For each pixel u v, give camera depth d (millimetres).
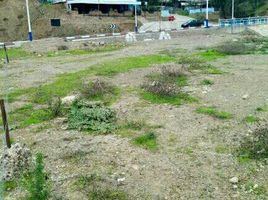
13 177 7617
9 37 52469
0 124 10836
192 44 29156
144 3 71812
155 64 18875
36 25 54094
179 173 7723
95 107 11625
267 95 13000
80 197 6902
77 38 36250
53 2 60719
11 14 55188
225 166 7957
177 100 12484
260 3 72688
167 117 10922
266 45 27969
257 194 6914
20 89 15008
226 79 15477
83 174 7738
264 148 8453
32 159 8250
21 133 10211
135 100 12562
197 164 8086
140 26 55469
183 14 74188
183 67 17406
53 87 14875
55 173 7824
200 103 12180
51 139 9664
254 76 16094
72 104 12031
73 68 19188
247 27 42188
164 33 36031
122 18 59531
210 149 8789
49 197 6793
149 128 10141
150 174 7699
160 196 6926
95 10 60688
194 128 10070
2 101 8891
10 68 20234
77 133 10023
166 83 14141
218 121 10547
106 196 6918
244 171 7723
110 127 10219
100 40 34406
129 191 7086
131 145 9109
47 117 11391
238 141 9125
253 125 10148
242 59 21016
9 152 8195
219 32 40625
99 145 9156
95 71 17562
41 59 23766
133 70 17391
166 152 8695
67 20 55094
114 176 7633
